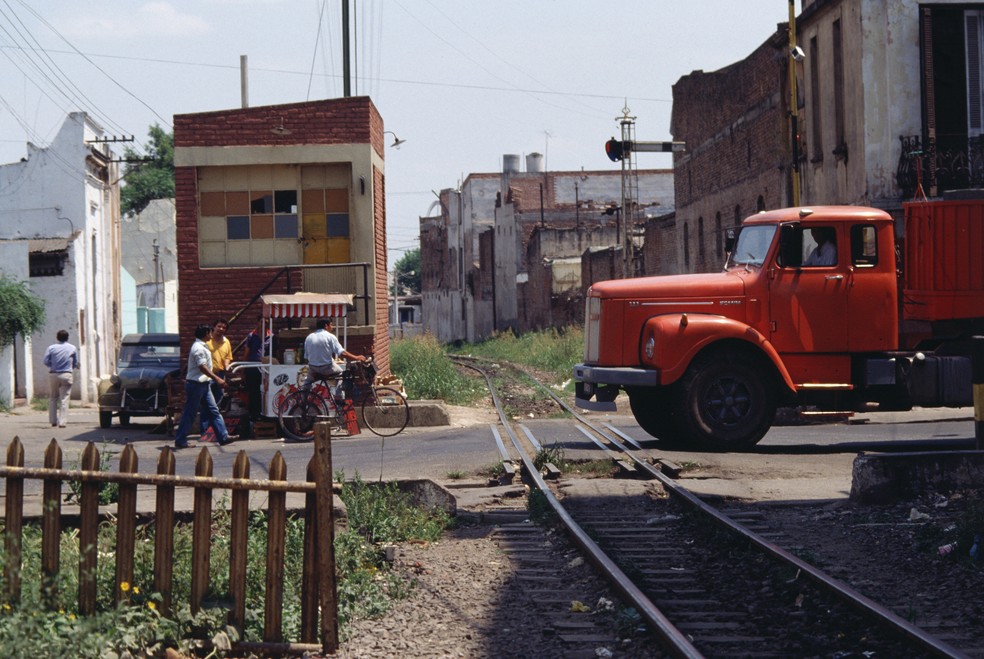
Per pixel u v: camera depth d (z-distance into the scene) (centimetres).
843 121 2559
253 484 689
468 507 1234
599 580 877
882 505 1165
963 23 2381
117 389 2367
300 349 2169
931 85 2352
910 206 1633
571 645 707
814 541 1016
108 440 2031
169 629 659
